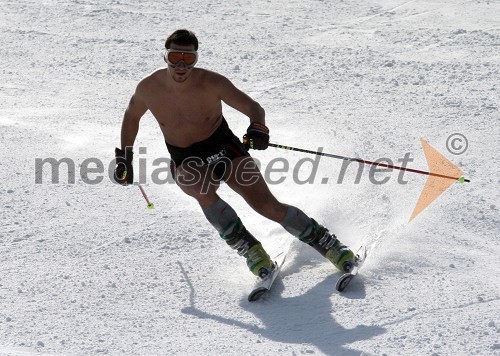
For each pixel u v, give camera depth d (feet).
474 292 53.11
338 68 127.24
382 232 63.16
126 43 148.25
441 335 47.55
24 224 68.39
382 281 55.67
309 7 180.86
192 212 70.95
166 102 54.65
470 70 122.62
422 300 52.39
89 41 149.59
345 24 162.81
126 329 50.26
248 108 54.60
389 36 150.41
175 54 52.39
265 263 55.52
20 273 58.75
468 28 154.71
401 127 94.84
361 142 89.10
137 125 57.82
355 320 50.42
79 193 76.23
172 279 57.77
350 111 103.09
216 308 53.26
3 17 170.60
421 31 153.38
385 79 119.44
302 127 96.84
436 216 66.64
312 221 56.59
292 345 47.73
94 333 49.60
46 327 50.39
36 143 92.27
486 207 68.33
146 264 60.39
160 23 164.55
